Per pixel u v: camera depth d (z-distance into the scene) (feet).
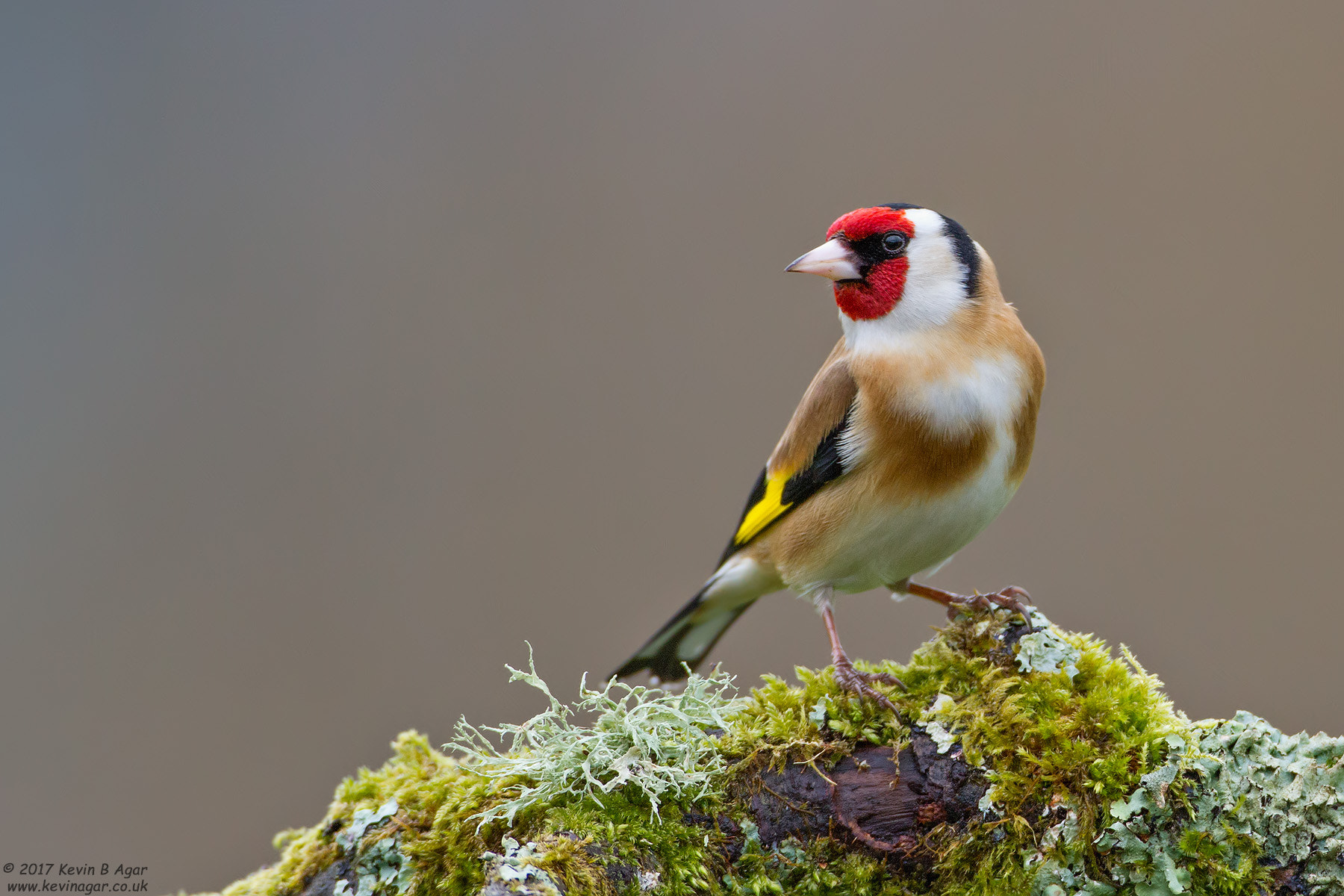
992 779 17.31
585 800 17.28
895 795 17.67
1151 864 16.22
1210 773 16.24
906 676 19.95
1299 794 15.70
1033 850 16.92
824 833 17.58
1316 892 15.47
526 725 17.76
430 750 19.67
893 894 17.48
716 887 17.15
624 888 16.40
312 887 17.67
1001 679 18.70
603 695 18.04
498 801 17.44
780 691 19.38
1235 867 15.83
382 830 17.75
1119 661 18.63
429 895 17.04
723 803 17.76
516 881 15.46
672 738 18.15
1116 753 16.88
